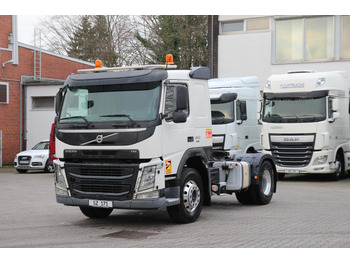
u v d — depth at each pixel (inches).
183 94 337.4
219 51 984.3
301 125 642.8
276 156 657.6
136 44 1640.0
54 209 450.3
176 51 1539.1
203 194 384.8
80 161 351.9
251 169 446.3
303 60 919.0
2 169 1014.4
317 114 638.5
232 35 972.6
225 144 652.1
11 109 1131.9
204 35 1524.4
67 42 1707.7
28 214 420.5
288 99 655.8
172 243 293.6
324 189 580.7
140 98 336.2
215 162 413.1
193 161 384.2
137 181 328.2
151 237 314.0
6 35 1127.6
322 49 906.1
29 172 933.2
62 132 353.1
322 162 638.5
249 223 358.9
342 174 737.0
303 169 643.5
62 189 357.1
